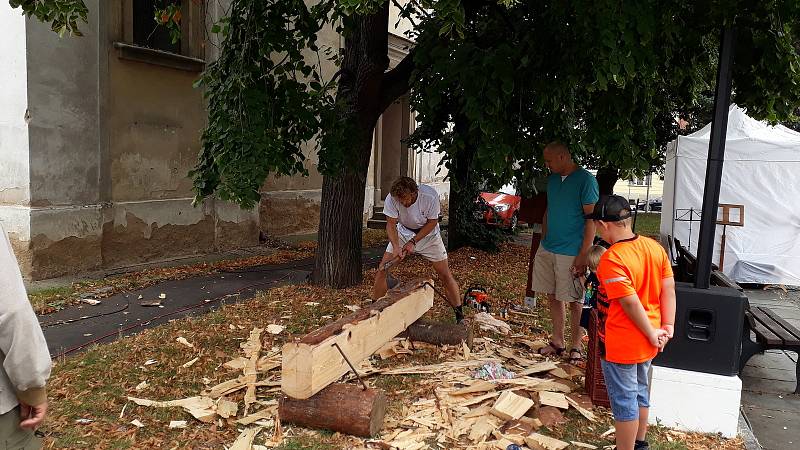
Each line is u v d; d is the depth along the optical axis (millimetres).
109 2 8938
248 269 9477
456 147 6121
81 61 8500
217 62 6391
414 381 4578
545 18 5672
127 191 9406
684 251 7668
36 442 2141
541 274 5379
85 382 4391
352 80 7516
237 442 3520
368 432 3605
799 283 10195
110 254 9102
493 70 5336
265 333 5707
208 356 5023
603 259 3324
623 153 5738
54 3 5137
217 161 5723
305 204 14188
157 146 9930
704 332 4047
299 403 3701
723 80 4090
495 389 4445
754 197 10383
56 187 8195
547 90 5668
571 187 5074
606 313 3434
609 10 4688
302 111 6277
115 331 5895
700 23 5594
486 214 12461
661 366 4129
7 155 7875
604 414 4184
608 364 3375
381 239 13953
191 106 10570
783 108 6176
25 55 7680
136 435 3615
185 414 3920
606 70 4723
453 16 4152
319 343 3596
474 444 3643
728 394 3984
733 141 10336
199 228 10789
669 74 6621
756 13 5238
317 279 7898
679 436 3967
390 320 4586
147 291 7680
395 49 17656
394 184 5605
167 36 10133
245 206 5664
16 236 7852
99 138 8867
